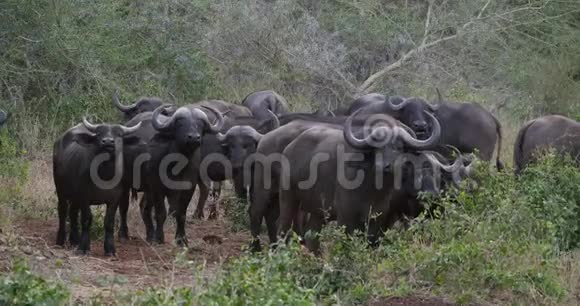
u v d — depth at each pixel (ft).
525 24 159.22
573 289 66.03
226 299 52.31
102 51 124.57
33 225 87.20
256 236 80.28
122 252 80.94
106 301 57.67
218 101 110.01
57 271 63.26
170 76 131.34
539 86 157.69
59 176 80.02
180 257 60.75
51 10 120.98
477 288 63.21
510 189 75.15
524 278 64.44
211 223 97.55
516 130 134.00
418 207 78.13
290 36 149.38
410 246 67.67
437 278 63.62
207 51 143.74
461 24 159.63
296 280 59.26
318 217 75.31
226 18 146.30
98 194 78.43
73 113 118.42
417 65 155.84
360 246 65.46
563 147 93.71
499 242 65.82
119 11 135.95
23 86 120.26
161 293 54.54
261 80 145.89
